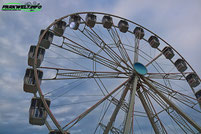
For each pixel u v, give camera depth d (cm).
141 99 2162
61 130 1488
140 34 2634
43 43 1959
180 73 2431
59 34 2022
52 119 1504
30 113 1620
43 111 1647
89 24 2394
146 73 2095
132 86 1959
